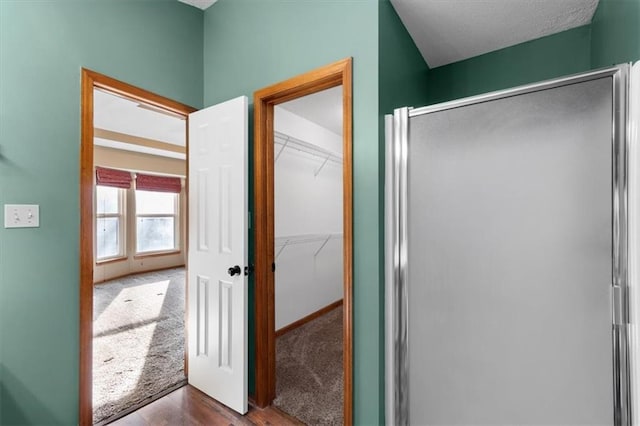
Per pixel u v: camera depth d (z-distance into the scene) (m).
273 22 1.88
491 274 1.18
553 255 1.07
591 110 1.02
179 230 6.79
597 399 1.00
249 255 2.00
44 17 1.54
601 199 1.00
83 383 1.65
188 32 2.19
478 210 1.21
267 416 1.83
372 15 1.50
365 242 1.52
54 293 1.57
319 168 3.67
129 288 4.83
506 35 2.02
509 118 1.15
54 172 1.57
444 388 1.28
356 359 1.56
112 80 1.79
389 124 1.42
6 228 1.42
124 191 5.73
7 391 1.43
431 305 1.31
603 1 1.60
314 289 3.58
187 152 2.20
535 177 1.11
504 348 1.16
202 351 2.05
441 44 2.12
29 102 1.50
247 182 1.85
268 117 2.00
